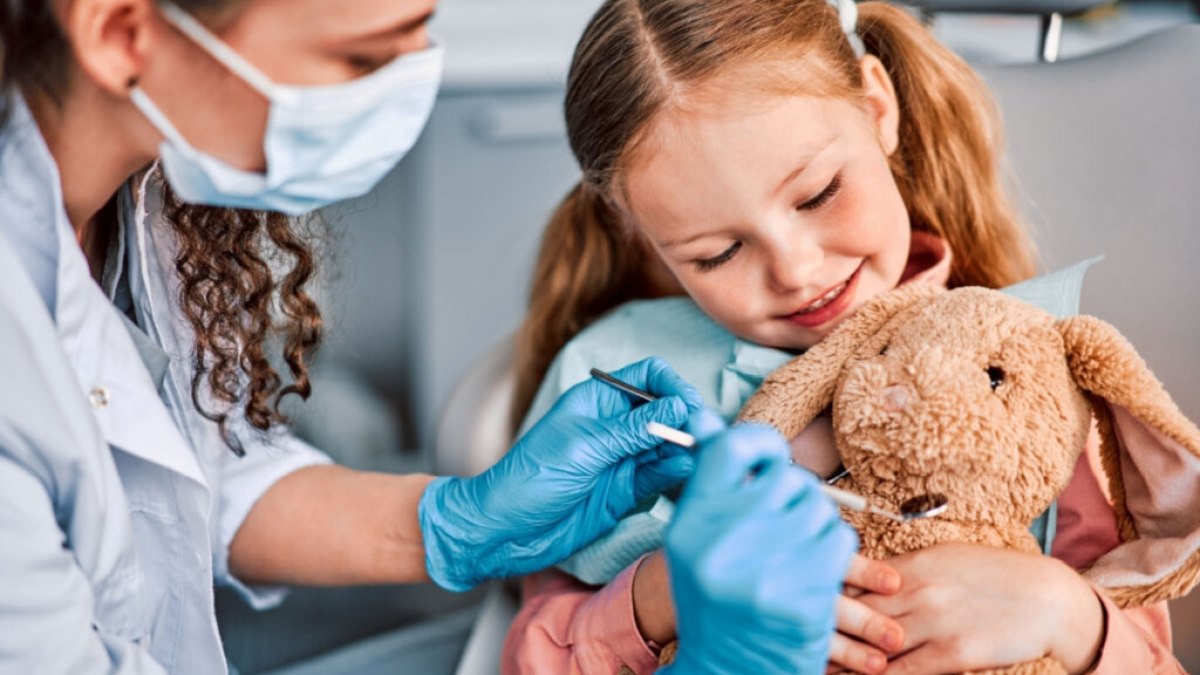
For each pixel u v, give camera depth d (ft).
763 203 2.71
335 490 3.40
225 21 2.15
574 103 3.04
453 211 6.64
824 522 2.09
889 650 2.39
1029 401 2.34
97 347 2.56
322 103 2.23
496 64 6.28
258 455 3.48
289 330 3.21
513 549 3.10
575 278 3.78
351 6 2.16
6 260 2.25
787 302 2.87
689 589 2.09
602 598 2.91
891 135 3.17
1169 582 2.46
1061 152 3.58
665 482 3.05
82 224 2.70
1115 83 3.52
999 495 2.36
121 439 2.57
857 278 2.93
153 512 2.86
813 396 2.61
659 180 2.78
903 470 2.39
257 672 4.46
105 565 2.53
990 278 3.42
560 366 3.51
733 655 2.14
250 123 2.29
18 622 2.23
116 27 2.18
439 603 5.09
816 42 2.86
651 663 2.80
